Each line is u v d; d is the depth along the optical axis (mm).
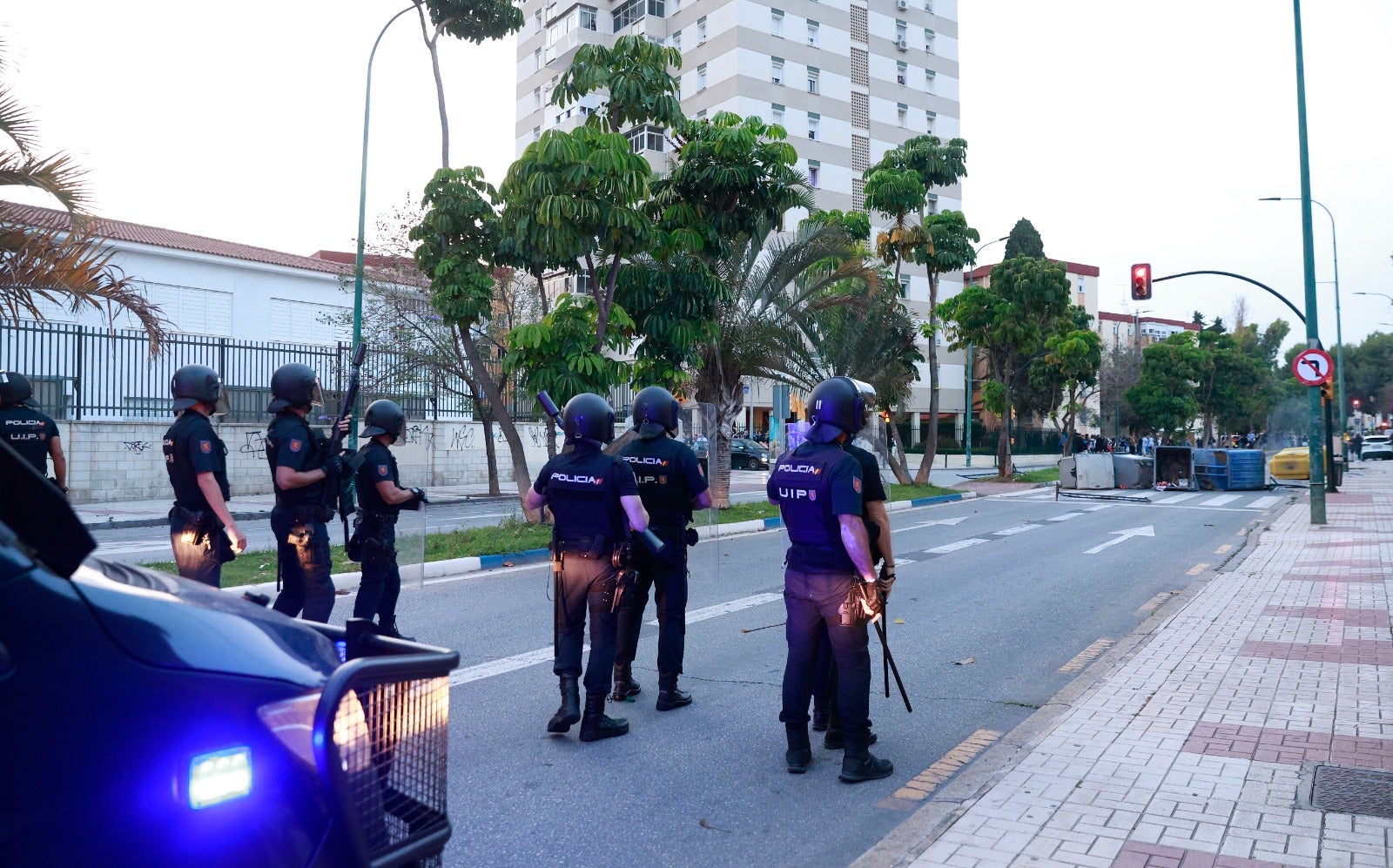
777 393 21094
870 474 4746
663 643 5836
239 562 10914
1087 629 8258
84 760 1548
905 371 25953
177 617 1801
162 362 20312
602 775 4688
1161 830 3820
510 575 11000
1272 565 11578
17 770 1493
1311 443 16188
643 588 5992
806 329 21078
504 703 5859
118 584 1840
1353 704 5602
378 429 6246
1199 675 6320
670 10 48000
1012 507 21719
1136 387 57312
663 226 14938
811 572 4617
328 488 5738
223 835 1654
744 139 14562
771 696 6137
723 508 18156
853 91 49438
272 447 5574
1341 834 3764
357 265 19391
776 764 4887
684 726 5500
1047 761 4660
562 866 3678
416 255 14367
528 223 12484
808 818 4203
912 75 52438
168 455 5398
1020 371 35375
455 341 21031
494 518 17312
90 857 1534
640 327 14992
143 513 17031
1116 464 28031
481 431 26047
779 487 4719
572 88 13695
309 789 1786
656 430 5883
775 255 18500
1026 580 10875
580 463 5227
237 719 1720
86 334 19188
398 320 22562
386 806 1987
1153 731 5121
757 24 45156
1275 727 5184
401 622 8172
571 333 12734
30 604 1571
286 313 27734
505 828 4031
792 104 46344
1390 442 56531
